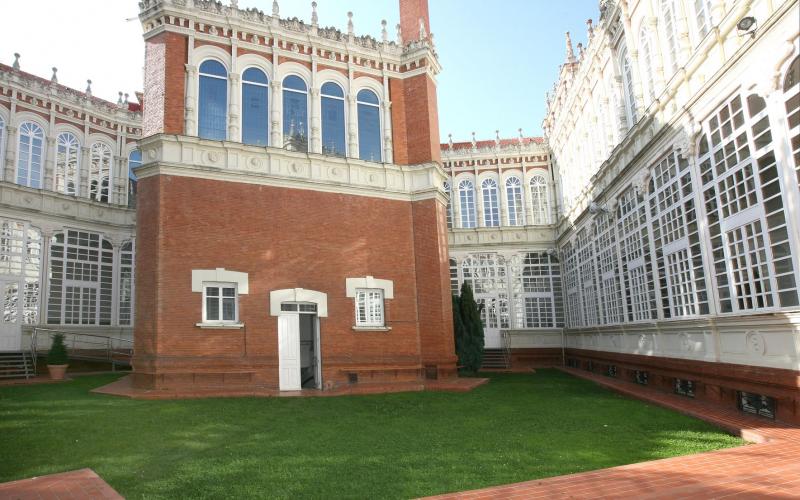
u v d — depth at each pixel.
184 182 17.50
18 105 24.84
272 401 14.73
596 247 22.86
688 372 13.94
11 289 23.38
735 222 11.55
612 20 18.73
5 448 9.06
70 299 25.42
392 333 19.64
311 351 19.97
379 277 19.80
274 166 18.98
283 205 18.75
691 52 13.60
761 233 10.62
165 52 18.34
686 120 13.33
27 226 24.17
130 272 27.83
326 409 13.50
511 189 32.88
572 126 26.38
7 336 22.98
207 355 16.88
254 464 8.26
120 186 28.17
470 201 33.09
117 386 17.03
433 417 12.41
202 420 11.71
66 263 25.44
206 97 18.89
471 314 24.89
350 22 21.55
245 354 17.34
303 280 18.55
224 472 7.85
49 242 24.84
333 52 21.11
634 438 9.84
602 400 14.67
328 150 20.50
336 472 7.84
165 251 16.86
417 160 21.36
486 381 20.12
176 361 16.41
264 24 19.89
